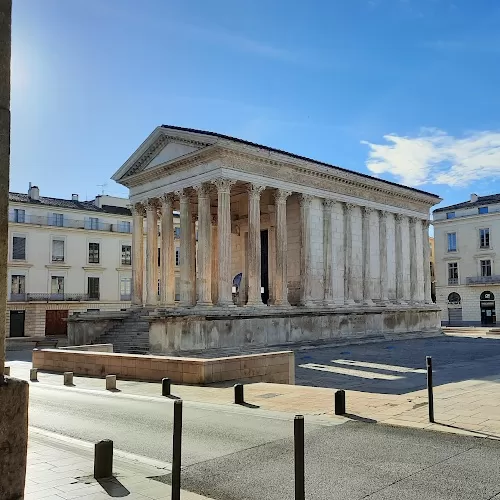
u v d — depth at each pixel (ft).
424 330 170.50
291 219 141.90
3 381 15.67
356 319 145.79
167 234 136.46
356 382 71.05
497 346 128.77
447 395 52.70
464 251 242.99
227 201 118.73
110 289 212.23
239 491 26.30
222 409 47.11
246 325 116.26
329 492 25.81
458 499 24.68
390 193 164.14
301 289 136.05
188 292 129.59
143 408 48.96
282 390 57.31
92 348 96.37
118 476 27.45
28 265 193.06
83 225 207.21
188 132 123.85
